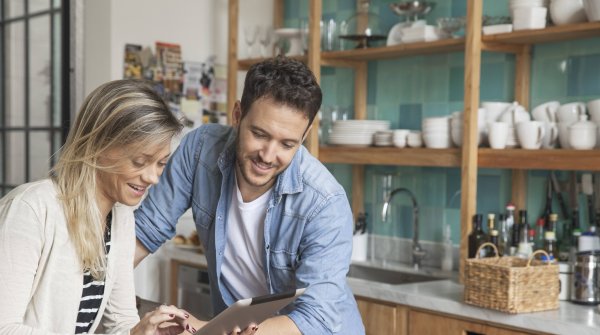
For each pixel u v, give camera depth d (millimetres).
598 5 3090
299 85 1888
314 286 2082
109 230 1904
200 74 4738
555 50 3609
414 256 4074
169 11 4590
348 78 4594
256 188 2176
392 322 3398
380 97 4414
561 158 3145
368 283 3521
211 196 2285
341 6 4633
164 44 4574
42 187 1741
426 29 3785
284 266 2211
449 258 3980
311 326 2035
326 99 4738
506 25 3428
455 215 4031
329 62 4277
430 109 4148
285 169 2139
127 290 1979
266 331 1986
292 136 1914
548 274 3014
